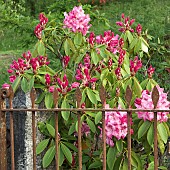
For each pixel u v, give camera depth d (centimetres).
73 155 399
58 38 431
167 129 354
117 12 1248
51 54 602
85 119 384
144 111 323
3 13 699
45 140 378
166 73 557
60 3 699
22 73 383
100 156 384
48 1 1384
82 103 373
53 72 406
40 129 388
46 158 368
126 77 386
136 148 414
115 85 388
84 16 420
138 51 431
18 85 385
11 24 660
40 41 416
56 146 347
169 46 644
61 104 375
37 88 391
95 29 831
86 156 394
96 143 411
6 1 1109
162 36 669
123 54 401
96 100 374
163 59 568
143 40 433
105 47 399
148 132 342
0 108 358
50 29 428
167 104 346
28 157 383
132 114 367
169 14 1001
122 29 441
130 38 433
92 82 387
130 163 331
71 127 375
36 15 1255
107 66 404
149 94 362
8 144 392
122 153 361
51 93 382
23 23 654
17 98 385
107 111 339
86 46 416
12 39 1020
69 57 426
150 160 395
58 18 632
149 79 386
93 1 1402
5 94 355
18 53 834
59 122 396
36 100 387
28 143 383
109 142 352
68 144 381
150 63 559
